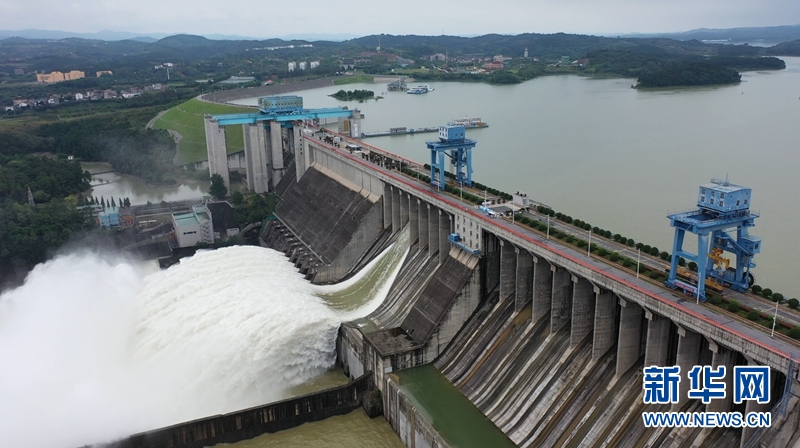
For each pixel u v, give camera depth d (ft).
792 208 461.37
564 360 267.39
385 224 451.94
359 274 431.43
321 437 293.64
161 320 380.58
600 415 240.73
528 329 293.84
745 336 190.80
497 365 295.69
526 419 264.11
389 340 322.96
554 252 270.05
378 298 391.45
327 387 338.34
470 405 288.10
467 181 399.03
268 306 359.46
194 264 450.30
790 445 177.78
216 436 286.25
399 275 392.47
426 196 374.63
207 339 347.56
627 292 232.73
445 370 314.96
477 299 325.83
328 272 448.24
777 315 206.28
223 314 361.71
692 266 251.39
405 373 312.91
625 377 243.40
